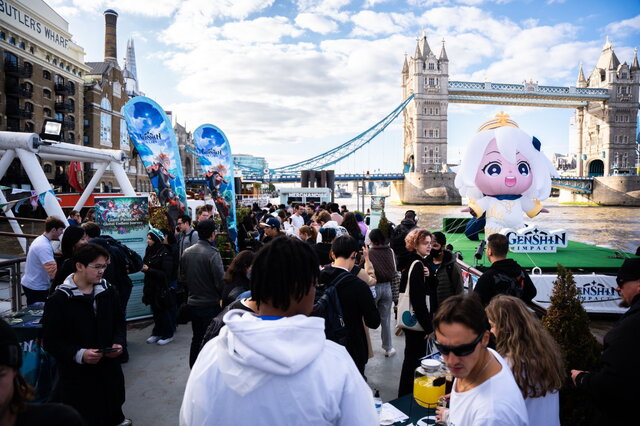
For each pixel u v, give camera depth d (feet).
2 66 137.28
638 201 317.22
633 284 8.51
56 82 162.91
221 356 4.40
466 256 38.99
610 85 405.80
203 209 23.49
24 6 142.82
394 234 30.27
